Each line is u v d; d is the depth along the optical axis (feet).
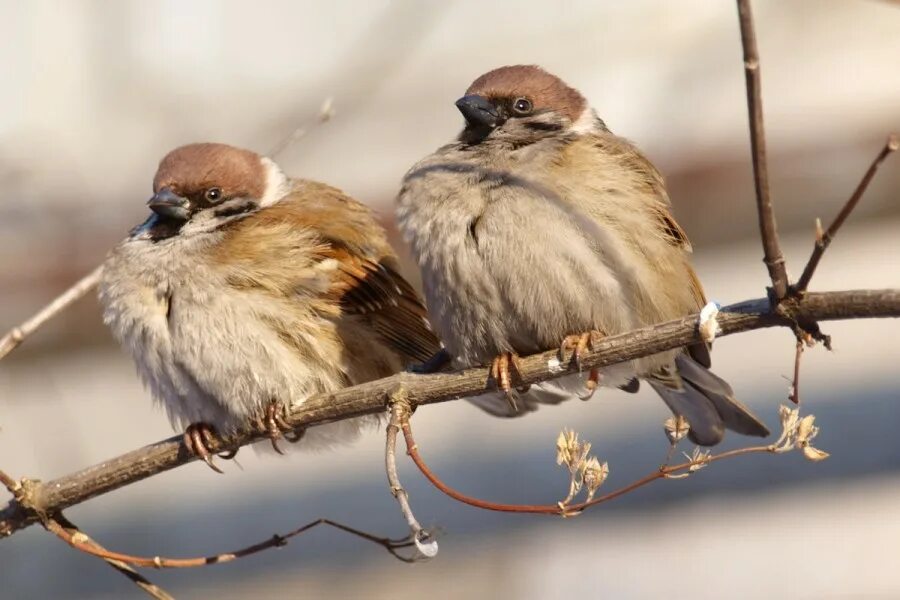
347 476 44.70
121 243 28.25
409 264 38.01
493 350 25.89
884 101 43.57
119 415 47.96
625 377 26.86
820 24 47.21
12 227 45.78
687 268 27.07
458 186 25.70
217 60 51.57
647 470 42.11
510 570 41.75
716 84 46.93
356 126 49.60
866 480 41.42
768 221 20.67
